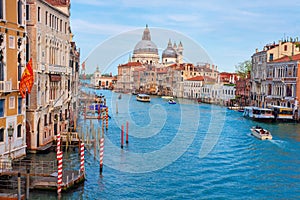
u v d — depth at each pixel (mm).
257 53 80188
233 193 25188
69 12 42281
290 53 73875
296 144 41062
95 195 23938
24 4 28531
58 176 22859
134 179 27391
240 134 47688
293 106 62000
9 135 26578
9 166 24734
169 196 24391
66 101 41312
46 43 33938
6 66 26656
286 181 27812
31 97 31469
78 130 40031
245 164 32438
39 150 31766
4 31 26219
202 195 24703
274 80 69500
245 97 88500
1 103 26328
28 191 21469
